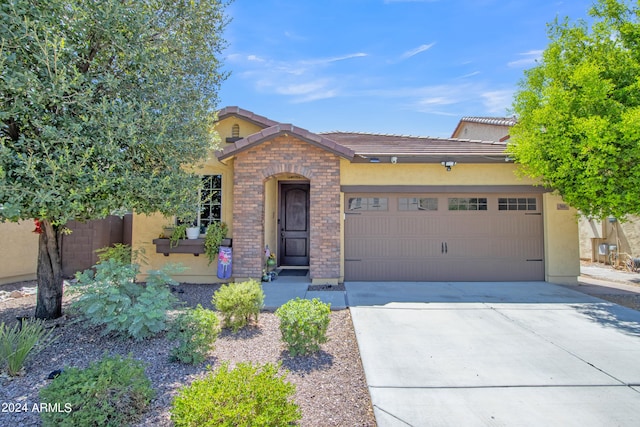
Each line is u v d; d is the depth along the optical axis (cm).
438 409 382
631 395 413
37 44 468
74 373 341
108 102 547
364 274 1093
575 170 826
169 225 1100
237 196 1070
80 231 1242
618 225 1573
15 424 343
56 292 686
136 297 595
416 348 555
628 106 782
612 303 841
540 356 527
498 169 1087
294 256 1367
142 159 603
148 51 585
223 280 1094
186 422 270
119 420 331
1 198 453
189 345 483
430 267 1094
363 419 367
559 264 1076
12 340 480
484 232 1097
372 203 1105
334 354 536
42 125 492
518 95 937
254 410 281
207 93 741
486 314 743
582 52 848
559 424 355
